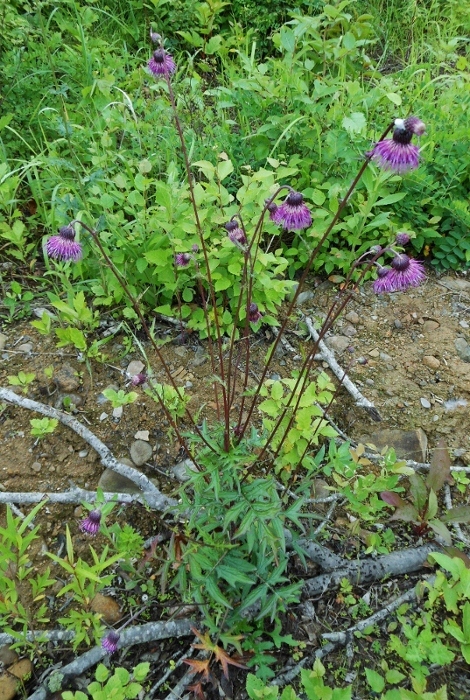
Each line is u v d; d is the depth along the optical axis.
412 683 0.59
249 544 0.61
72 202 0.94
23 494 0.77
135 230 0.95
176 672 0.64
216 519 0.67
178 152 1.13
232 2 1.62
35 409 0.85
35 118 1.18
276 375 0.93
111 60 1.36
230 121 1.17
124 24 1.56
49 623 0.67
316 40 1.33
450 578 0.71
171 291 0.95
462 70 1.40
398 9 1.71
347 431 0.88
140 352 0.95
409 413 0.89
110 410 0.87
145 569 0.72
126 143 1.20
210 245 0.92
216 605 0.66
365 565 0.72
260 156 1.11
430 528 0.75
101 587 0.62
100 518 0.61
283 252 1.08
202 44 1.43
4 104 1.16
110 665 0.64
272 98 1.14
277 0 1.60
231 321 0.94
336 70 1.41
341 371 0.94
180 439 0.70
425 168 1.06
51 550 0.73
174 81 1.31
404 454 0.85
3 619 0.63
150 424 0.86
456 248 1.08
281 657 0.65
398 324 1.02
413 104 1.22
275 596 0.62
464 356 0.96
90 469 0.81
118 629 0.65
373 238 1.06
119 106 1.13
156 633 0.66
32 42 1.26
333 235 1.06
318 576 0.71
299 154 1.12
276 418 0.77
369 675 0.59
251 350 0.96
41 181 1.07
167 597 0.69
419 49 1.61
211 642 0.61
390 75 1.44
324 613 0.69
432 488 0.76
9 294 0.99
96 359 0.93
